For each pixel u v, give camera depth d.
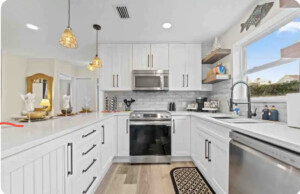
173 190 1.86
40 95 4.54
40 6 1.88
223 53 2.43
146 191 1.84
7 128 1.16
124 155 2.68
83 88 5.77
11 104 4.22
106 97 3.25
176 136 2.69
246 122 1.51
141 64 3.01
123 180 2.09
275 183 0.88
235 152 1.26
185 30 2.52
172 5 1.86
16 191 0.73
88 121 1.56
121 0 1.76
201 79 3.02
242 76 2.29
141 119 2.65
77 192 1.30
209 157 1.86
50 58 4.58
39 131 1.05
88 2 1.79
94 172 1.71
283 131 1.06
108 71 3.01
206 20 2.22
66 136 1.15
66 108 2.18
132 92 3.31
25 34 2.73
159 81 2.95
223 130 1.51
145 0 1.76
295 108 1.17
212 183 1.77
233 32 2.35
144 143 2.64
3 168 0.67
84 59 4.62
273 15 1.60
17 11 1.99
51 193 0.98
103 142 2.05
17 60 4.34
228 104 2.46
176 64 3.01
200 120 2.23
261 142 1.01
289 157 0.80
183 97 3.31
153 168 2.46
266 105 1.68
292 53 1.11
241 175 1.18
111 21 2.23
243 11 2.00
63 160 1.11
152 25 2.35
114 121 2.66
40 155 0.88
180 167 2.48
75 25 2.35
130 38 2.82
